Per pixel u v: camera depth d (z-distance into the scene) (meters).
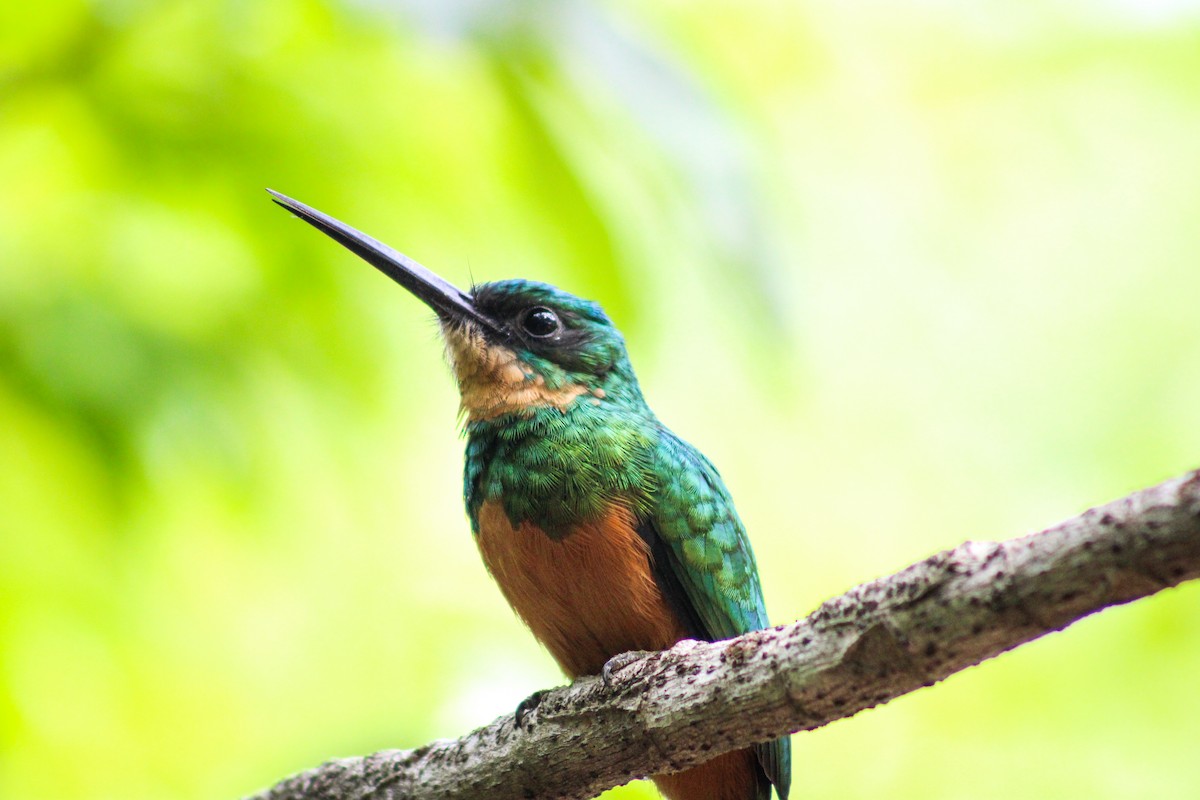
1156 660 12.75
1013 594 4.66
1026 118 16.66
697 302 9.86
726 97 9.17
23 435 9.09
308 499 10.55
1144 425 15.26
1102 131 16.62
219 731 12.24
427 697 10.62
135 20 8.49
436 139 9.51
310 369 9.81
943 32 16.05
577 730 6.42
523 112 8.44
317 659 12.38
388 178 9.44
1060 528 4.58
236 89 9.01
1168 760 12.75
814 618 5.38
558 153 8.44
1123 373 16.11
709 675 5.83
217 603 12.10
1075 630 13.22
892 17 15.97
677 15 13.73
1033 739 13.31
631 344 9.03
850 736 13.65
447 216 9.61
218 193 9.25
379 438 10.37
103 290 9.25
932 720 13.66
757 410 16.70
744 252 8.62
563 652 7.79
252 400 9.70
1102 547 4.43
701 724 5.85
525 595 7.71
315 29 8.95
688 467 7.94
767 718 5.61
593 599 7.55
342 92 9.25
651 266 9.08
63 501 9.42
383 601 12.46
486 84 8.49
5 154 9.10
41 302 9.07
